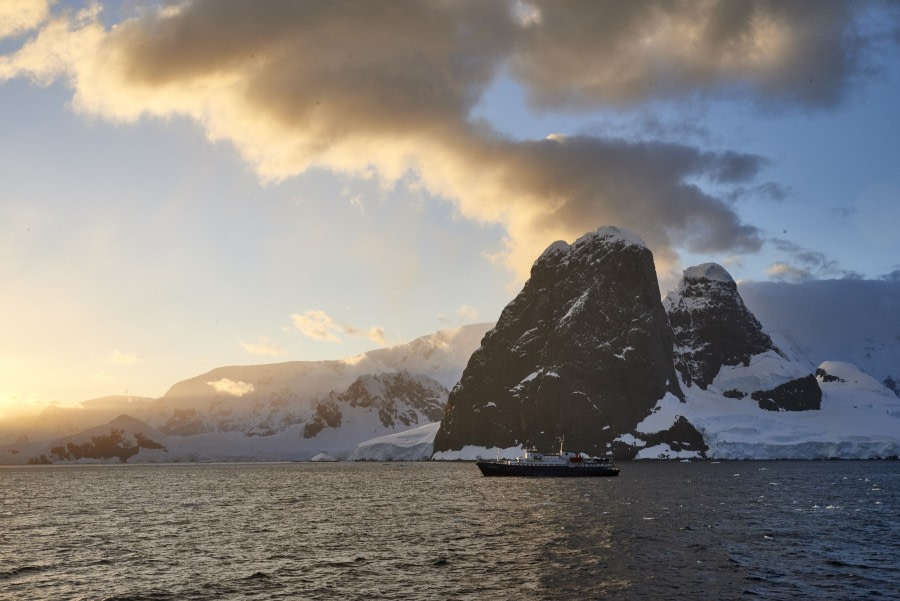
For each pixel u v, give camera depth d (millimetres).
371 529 113875
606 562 84688
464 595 70250
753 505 146250
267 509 149375
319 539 103750
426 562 85250
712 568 81438
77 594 71812
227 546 98562
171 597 70375
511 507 145000
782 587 73250
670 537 102750
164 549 96562
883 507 142125
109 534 112188
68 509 156750
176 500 178625
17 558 90875
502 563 84375
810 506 144125
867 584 74562
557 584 74312
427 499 167625
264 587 73938
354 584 74812
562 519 123812
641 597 69500
